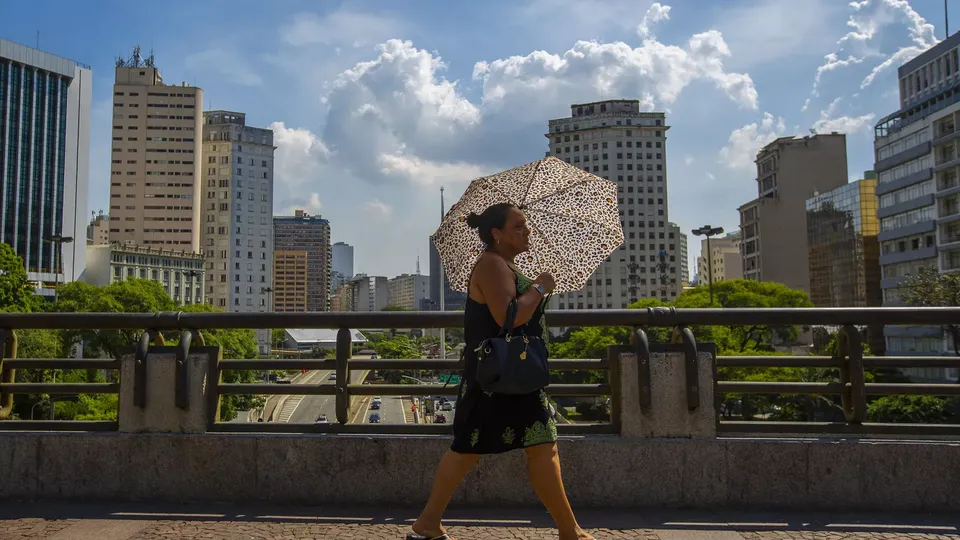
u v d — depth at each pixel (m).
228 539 3.73
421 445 4.38
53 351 38.56
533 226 4.11
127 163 157.25
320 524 4.01
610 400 4.49
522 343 3.17
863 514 4.17
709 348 4.41
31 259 111.38
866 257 91.56
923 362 4.33
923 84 81.12
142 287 79.25
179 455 4.49
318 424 4.53
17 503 4.46
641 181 154.00
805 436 4.40
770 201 114.62
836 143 114.44
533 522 4.03
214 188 164.12
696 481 4.29
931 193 71.31
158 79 163.88
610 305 149.62
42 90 113.75
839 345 4.52
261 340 74.44
